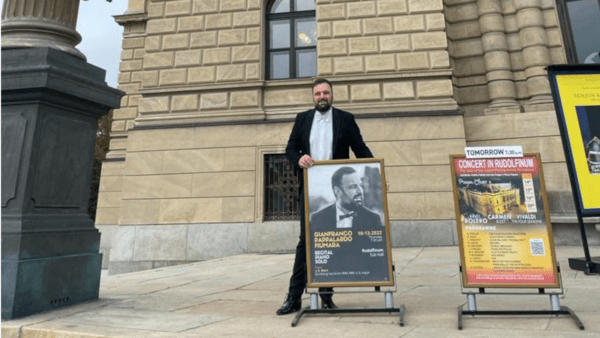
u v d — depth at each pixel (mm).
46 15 4094
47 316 3188
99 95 4098
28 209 3445
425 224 9023
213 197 9883
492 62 10367
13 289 3113
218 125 10172
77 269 3775
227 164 9969
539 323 2705
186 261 9664
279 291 4445
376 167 3225
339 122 3443
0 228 3121
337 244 3102
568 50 10273
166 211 9977
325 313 3145
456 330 2602
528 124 9438
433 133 9352
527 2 10445
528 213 2984
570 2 10539
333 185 3213
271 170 10031
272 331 2650
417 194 9180
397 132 9484
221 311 3367
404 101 9680
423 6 9984
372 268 3039
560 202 8766
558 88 5281
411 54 9820
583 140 5133
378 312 3098
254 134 10016
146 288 4789
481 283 2871
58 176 3764
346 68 9961
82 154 4078
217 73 10531
